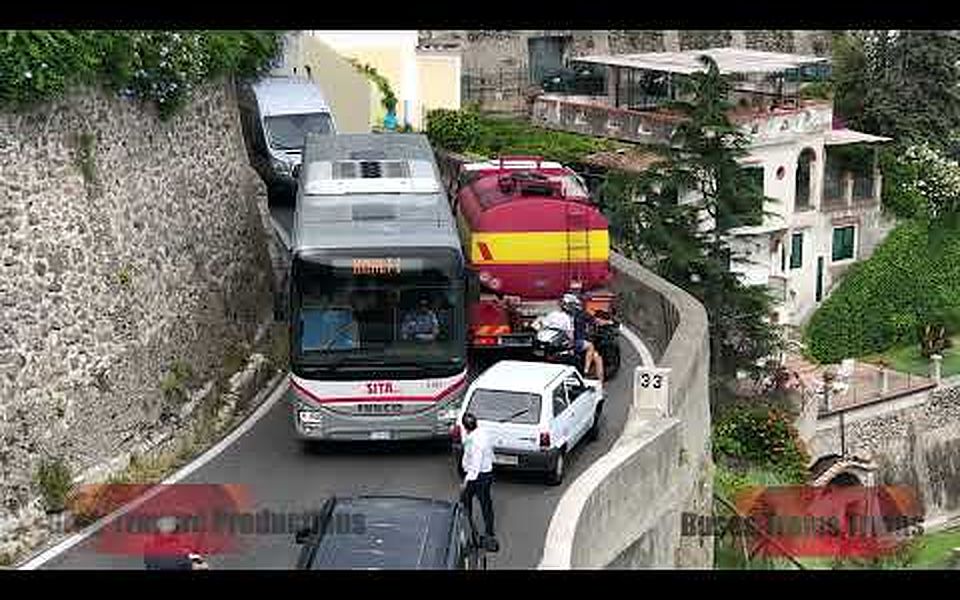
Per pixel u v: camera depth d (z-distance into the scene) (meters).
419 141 31.94
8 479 22.23
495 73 62.69
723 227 44.94
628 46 65.31
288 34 48.81
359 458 26.70
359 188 27.97
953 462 54.28
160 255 28.38
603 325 30.41
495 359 31.41
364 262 25.78
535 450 24.81
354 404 26.02
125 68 26.73
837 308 59.09
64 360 24.05
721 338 44.16
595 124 58.16
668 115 55.44
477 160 43.69
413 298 25.97
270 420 29.08
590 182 53.12
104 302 25.58
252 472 25.83
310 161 29.59
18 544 22.02
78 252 24.89
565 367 26.56
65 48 24.44
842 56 65.31
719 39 66.69
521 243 29.89
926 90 64.31
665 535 25.17
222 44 32.97
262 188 35.91
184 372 28.44
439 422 26.20
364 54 55.75
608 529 22.58
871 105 63.84
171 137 29.81
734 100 56.81
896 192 61.47
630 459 23.52
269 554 21.95
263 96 43.69
